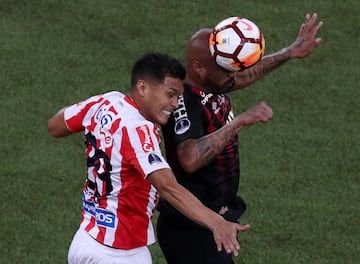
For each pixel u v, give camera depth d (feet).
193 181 78.95
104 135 70.18
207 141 73.31
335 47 142.41
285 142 120.26
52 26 143.64
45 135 119.03
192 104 76.38
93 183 71.72
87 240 72.49
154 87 69.36
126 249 72.02
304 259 97.76
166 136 77.56
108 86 131.23
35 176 110.42
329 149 119.03
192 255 81.15
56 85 130.52
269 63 87.76
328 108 128.47
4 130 119.65
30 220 102.22
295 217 105.09
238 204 82.58
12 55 136.56
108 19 145.79
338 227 103.40
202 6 150.00
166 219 81.20
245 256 97.81
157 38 142.61
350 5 151.84
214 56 75.25
